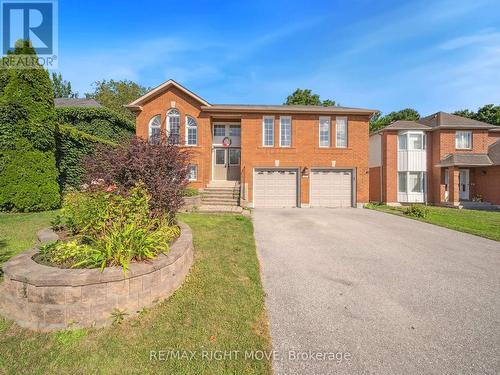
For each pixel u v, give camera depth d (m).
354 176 15.55
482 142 17.88
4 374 2.28
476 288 4.41
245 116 15.39
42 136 9.27
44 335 2.73
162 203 5.06
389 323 3.33
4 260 4.30
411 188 18.16
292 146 15.48
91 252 3.40
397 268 5.27
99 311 2.94
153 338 2.80
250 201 15.33
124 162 4.96
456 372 2.54
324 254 6.06
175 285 3.81
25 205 8.80
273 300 3.85
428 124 18.95
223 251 5.73
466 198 18.75
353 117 15.69
